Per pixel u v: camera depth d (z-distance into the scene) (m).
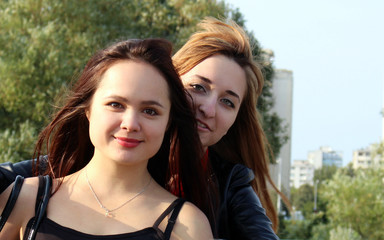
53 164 2.03
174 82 1.74
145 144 1.66
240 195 2.34
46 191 1.69
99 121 1.65
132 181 1.73
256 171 2.72
